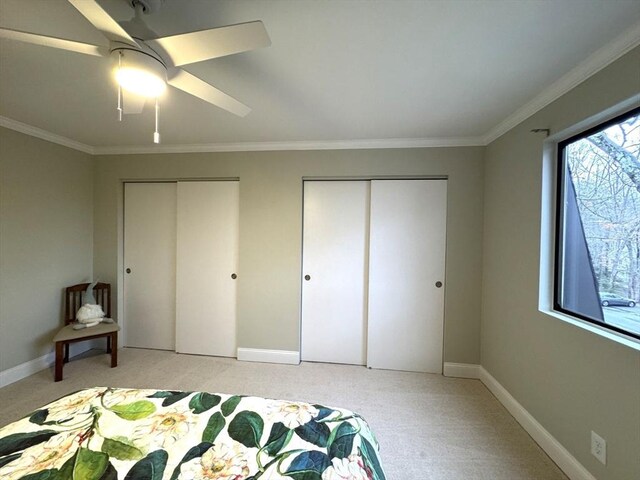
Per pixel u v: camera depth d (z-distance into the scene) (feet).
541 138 6.01
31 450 3.12
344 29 4.13
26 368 8.41
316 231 9.70
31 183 8.50
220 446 3.25
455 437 6.11
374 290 9.31
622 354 4.14
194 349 10.21
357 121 7.50
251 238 9.70
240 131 8.36
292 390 7.91
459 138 8.61
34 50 4.67
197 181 10.10
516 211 6.92
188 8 3.75
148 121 7.69
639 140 4.35
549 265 5.99
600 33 4.13
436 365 9.07
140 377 8.49
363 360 9.59
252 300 9.73
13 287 8.13
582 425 4.84
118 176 10.29
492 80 5.46
